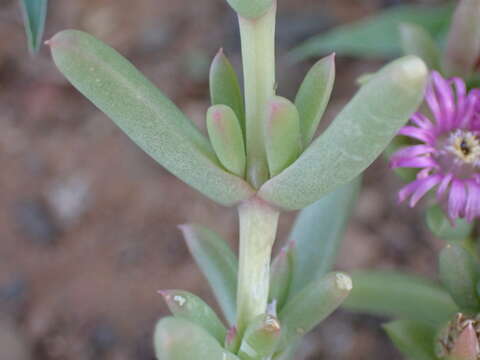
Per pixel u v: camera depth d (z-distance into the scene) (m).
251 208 0.10
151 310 0.23
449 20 0.19
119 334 0.23
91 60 0.08
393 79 0.07
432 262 0.23
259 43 0.09
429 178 0.12
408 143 0.13
